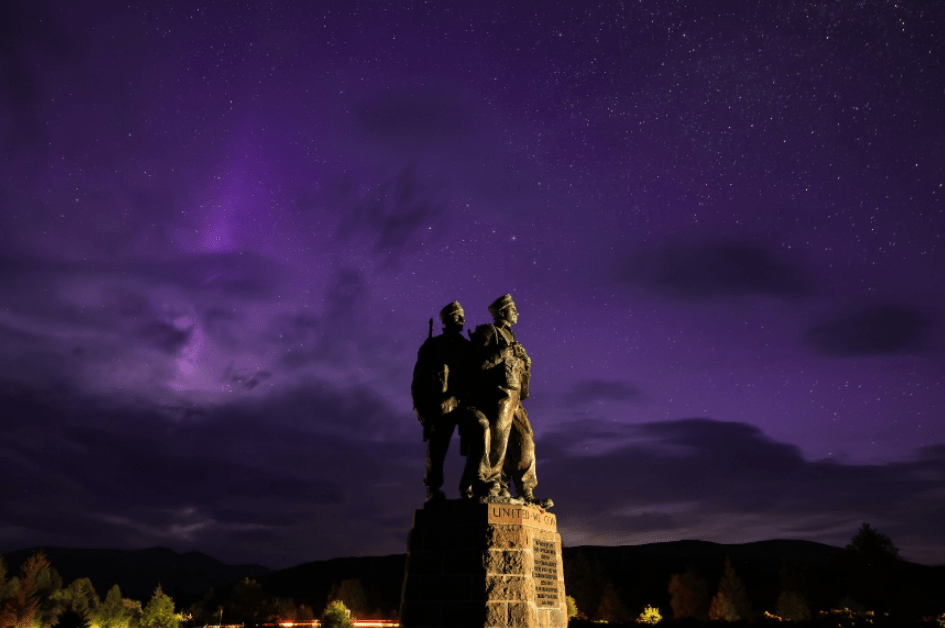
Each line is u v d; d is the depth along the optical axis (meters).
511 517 11.01
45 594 58.94
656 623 36.66
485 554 10.72
